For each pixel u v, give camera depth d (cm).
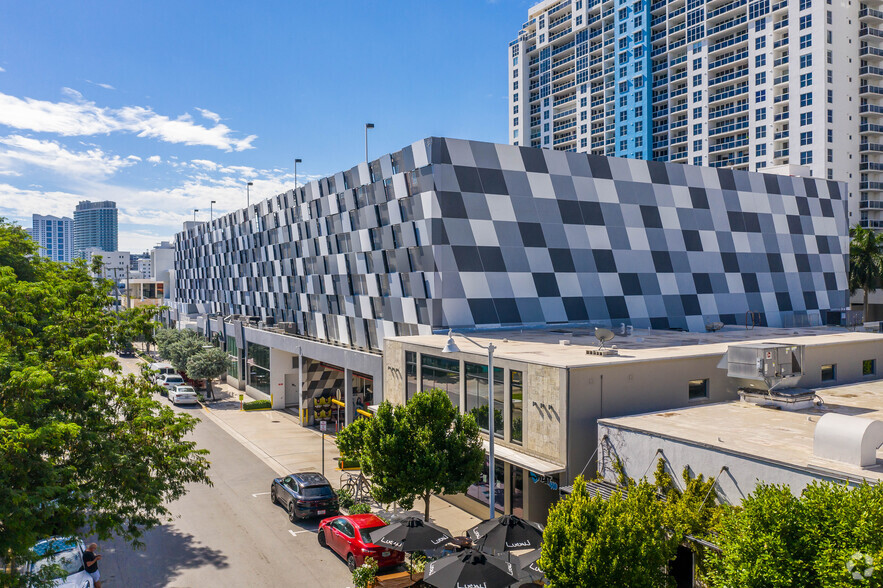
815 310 4631
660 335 3319
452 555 1498
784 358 2131
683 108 9588
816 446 1434
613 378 2116
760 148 8350
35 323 1620
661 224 4000
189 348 5453
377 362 3231
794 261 4584
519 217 3469
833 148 7625
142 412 1711
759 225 4456
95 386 1639
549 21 12038
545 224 3556
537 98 12619
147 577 1845
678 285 3988
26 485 1301
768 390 2133
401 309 3506
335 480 2875
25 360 1521
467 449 2053
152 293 12075
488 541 1595
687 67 9406
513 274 3412
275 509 2486
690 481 1564
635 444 1755
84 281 2000
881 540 838
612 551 1140
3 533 1255
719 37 9019
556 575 1184
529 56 12900
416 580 1784
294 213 5022
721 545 1067
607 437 1855
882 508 880
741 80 8700
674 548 1306
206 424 4178
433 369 2756
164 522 2322
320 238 4553
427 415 2042
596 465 2053
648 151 9912
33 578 1366
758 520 955
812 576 884
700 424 1814
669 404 2258
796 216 4672
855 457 1353
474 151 3359
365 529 1947
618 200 3850
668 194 4072
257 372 5294
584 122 11219
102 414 1641
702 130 9175
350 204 4072
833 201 4919
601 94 10938
